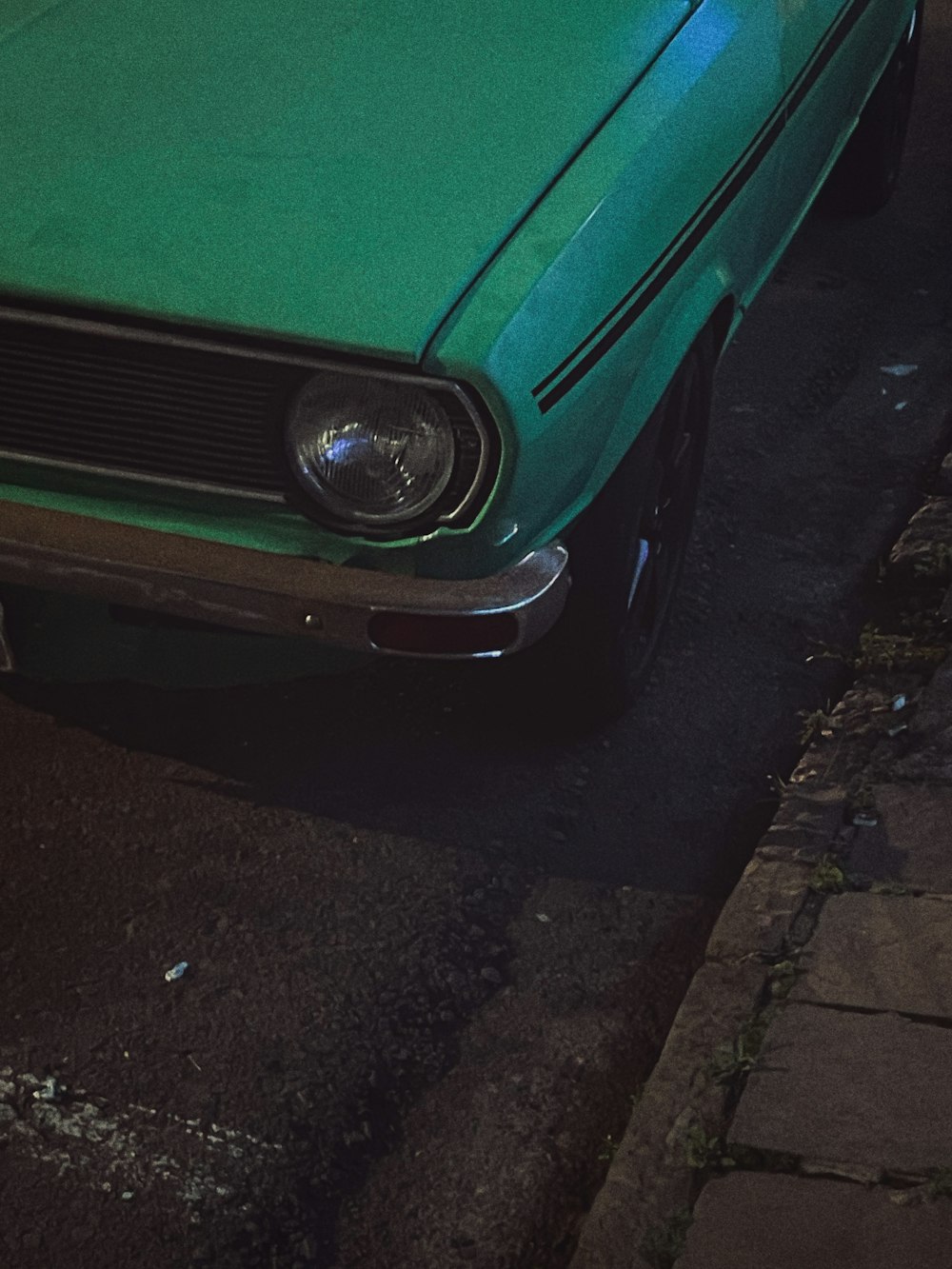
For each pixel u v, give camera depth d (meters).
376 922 3.06
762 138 3.57
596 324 2.75
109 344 2.61
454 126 2.96
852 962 2.84
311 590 2.65
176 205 2.75
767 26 3.65
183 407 2.63
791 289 5.25
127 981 2.93
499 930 3.06
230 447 2.65
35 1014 2.87
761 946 2.89
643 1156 2.54
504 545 2.67
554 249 2.69
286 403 2.57
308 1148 2.64
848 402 4.72
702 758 3.49
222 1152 2.63
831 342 4.99
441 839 3.25
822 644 3.80
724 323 3.65
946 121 6.30
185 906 3.08
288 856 3.19
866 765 3.32
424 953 2.99
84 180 2.81
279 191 2.78
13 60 3.18
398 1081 2.76
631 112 3.07
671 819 3.33
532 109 3.02
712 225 3.30
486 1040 2.85
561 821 3.31
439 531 2.61
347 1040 2.83
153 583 2.72
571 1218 2.56
